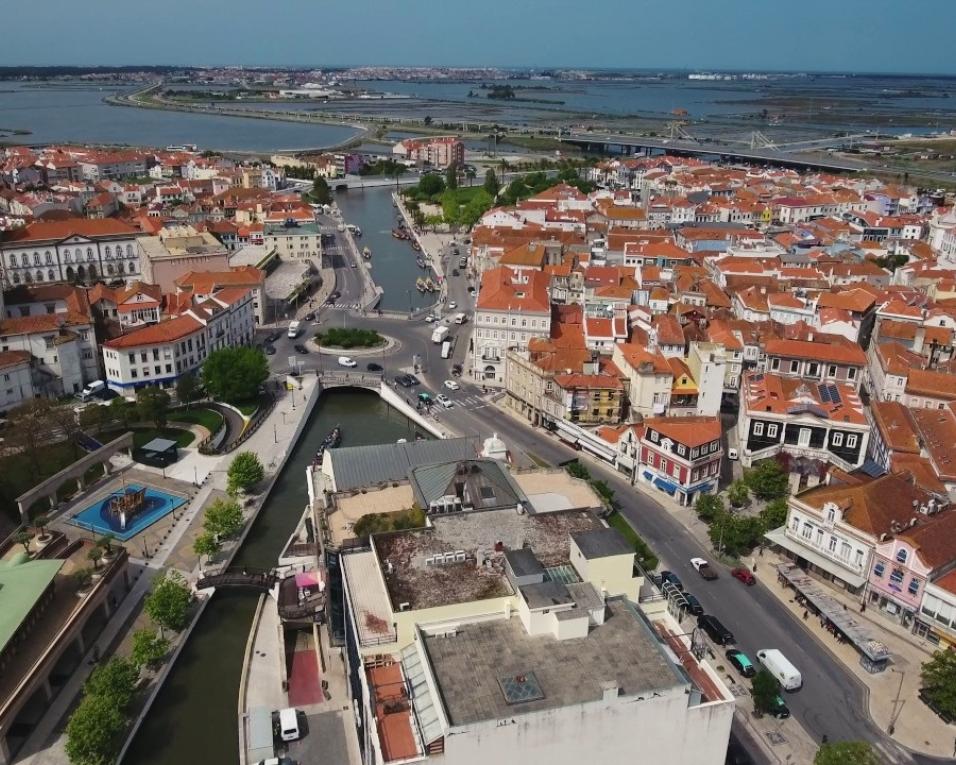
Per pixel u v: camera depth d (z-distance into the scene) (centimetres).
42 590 12012
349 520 12544
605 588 10069
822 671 12119
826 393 18338
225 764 10825
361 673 9219
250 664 12388
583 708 8162
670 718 8525
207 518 15200
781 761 10525
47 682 11569
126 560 13975
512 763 8169
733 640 12650
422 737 8012
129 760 10875
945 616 12262
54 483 16175
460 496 12594
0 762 10475
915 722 11200
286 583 13650
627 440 17938
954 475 15888
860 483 14138
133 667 11356
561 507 13062
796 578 13925
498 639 9106
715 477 17012
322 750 10750
